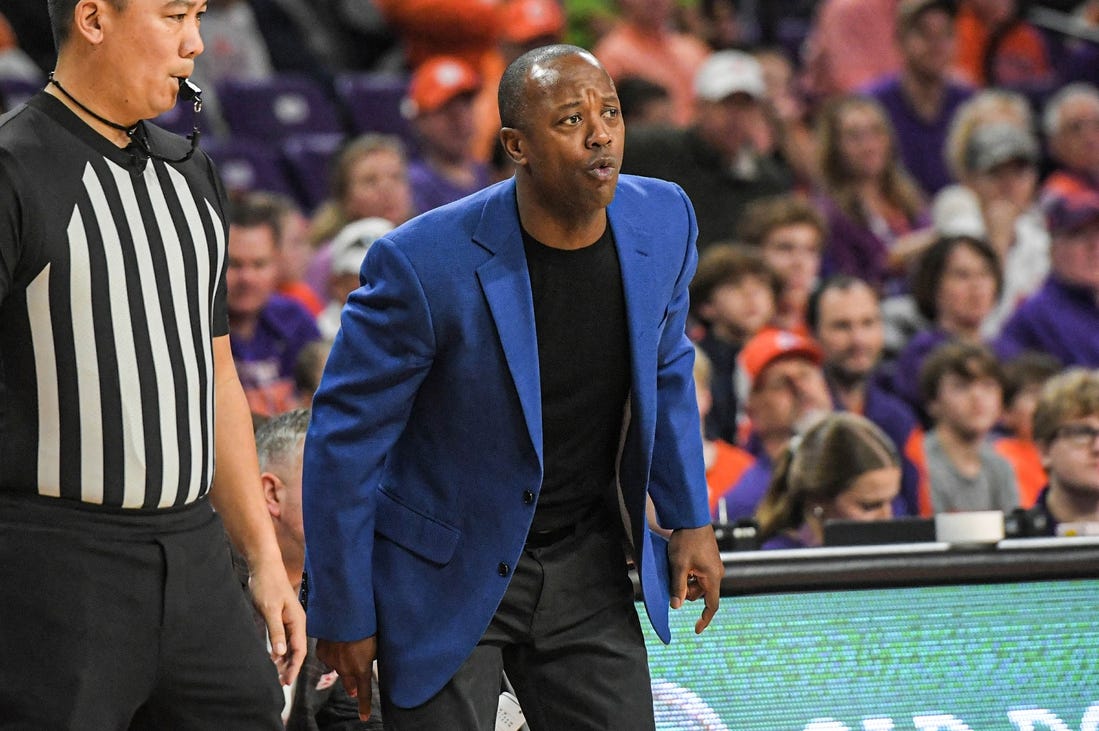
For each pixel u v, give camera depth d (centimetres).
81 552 775
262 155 2438
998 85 3161
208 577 822
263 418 1233
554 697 877
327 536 838
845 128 2480
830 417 1402
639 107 2484
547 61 812
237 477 889
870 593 1068
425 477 862
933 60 2792
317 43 2888
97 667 778
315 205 2466
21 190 761
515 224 843
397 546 863
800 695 1052
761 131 2545
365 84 2698
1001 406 1806
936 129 2819
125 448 785
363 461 836
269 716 844
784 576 1055
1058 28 3184
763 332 1886
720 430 1848
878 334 1956
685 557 897
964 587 1074
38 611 768
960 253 2170
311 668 1037
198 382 823
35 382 770
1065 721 1068
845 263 2433
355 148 2192
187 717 824
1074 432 1533
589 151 802
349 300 852
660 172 2311
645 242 862
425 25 2766
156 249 806
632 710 870
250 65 2775
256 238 1916
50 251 769
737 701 1049
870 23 3047
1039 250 2547
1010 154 2603
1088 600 1085
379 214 2188
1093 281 2245
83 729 776
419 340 830
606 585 888
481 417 842
